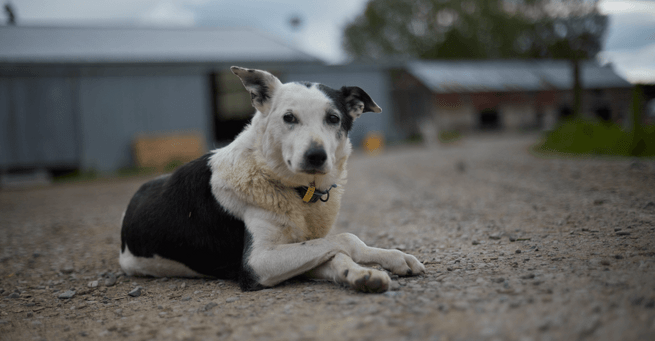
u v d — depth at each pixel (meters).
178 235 3.36
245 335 2.15
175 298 3.01
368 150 20.02
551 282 2.43
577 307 2.03
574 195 5.83
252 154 3.10
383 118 23.02
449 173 10.71
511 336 1.82
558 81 30.97
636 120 10.70
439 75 28.00
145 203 3.66
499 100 29.23
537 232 3.99
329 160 2.82
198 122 17.83
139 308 2.85
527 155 13.30
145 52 18.03
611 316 1.90
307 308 2.43
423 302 2.32
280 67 19.39
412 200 7.47
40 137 15.50
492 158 13.22
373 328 2.04
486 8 47.28
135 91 16.75
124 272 3.93
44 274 4.13
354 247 3.01
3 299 3.36
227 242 3.20
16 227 7.10
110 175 15.68
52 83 15.55
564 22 38.53
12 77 15.02
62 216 8.03
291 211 3.02
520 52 48.19
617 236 3.38
